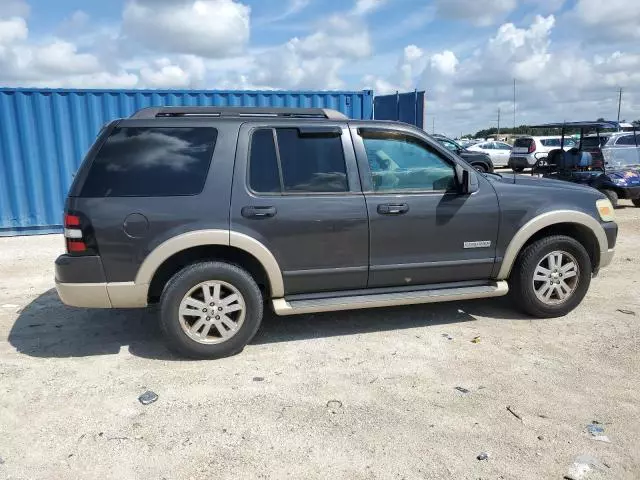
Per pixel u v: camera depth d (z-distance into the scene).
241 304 4.17
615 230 5.14
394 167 4.52
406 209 4.45
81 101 9.76
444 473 2.75
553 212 4.81
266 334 4.71
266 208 4.13
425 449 2.96
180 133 4.14
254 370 3.98
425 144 4.60
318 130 4.34
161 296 4.07
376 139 4.51
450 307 5.38
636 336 4.56
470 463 2.83
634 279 6.35
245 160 4.17
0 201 9.45
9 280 6.58
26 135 9.45
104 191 3.96
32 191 9.60
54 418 3.30
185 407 3.43
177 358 4.21
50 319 5.14
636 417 3.27
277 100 11.02
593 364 4.02
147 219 3.95
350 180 4.38
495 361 4.09
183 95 10.37
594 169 12.27
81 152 9.86
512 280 5.00
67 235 3.95
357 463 2.84
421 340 4.53
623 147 13.02
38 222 9.72
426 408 3.40
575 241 4.93
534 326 4.83
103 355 4.27
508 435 3.09
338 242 4.33
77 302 3.99
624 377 3.80
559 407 3.39
